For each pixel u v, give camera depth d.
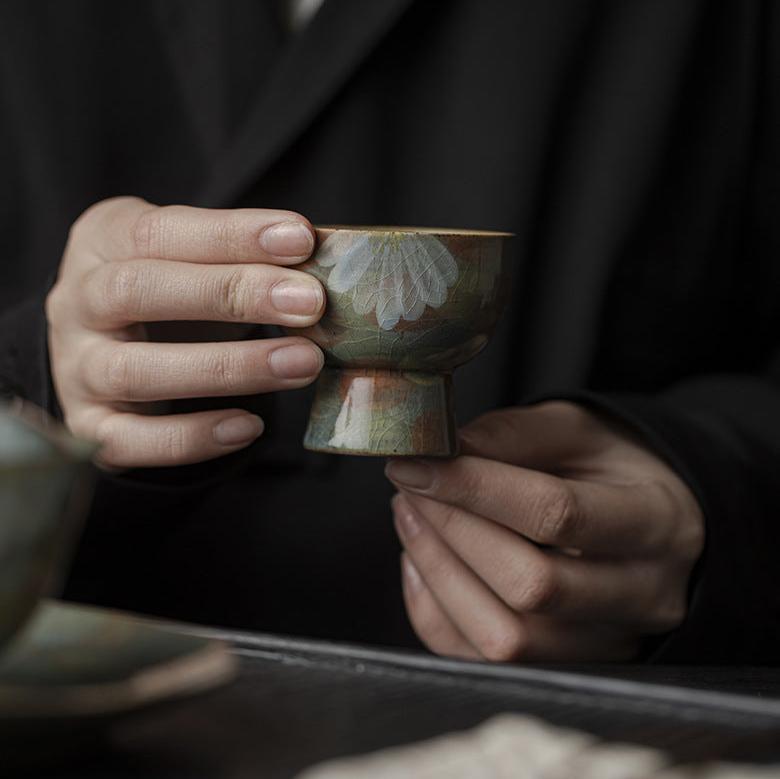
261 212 0.66
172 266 0.68
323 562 0.94
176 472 0.77
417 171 1.00
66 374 0.76
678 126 1.01
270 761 0.48
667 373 1.04
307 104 0.95
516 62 0.98
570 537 0.71
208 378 0.69
